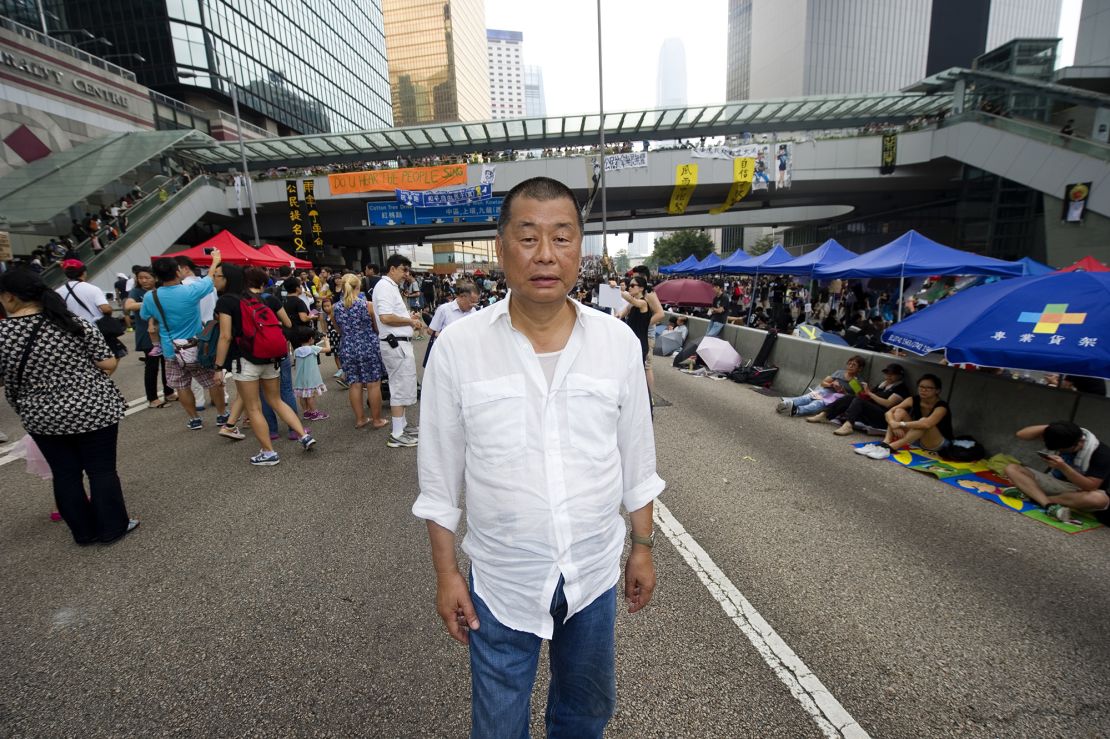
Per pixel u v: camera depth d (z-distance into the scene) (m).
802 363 7.85
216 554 3.15
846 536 3.42
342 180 24.00
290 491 4.09
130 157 20.47
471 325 1.16
